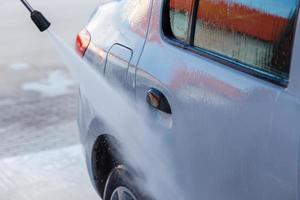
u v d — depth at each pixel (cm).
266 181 338
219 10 392
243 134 350
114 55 481
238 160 355
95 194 634
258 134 339
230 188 366
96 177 530
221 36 388
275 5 350
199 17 408
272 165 332
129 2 500
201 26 406
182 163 405
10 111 848
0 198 635
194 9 413
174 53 420
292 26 334
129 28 478
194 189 399
